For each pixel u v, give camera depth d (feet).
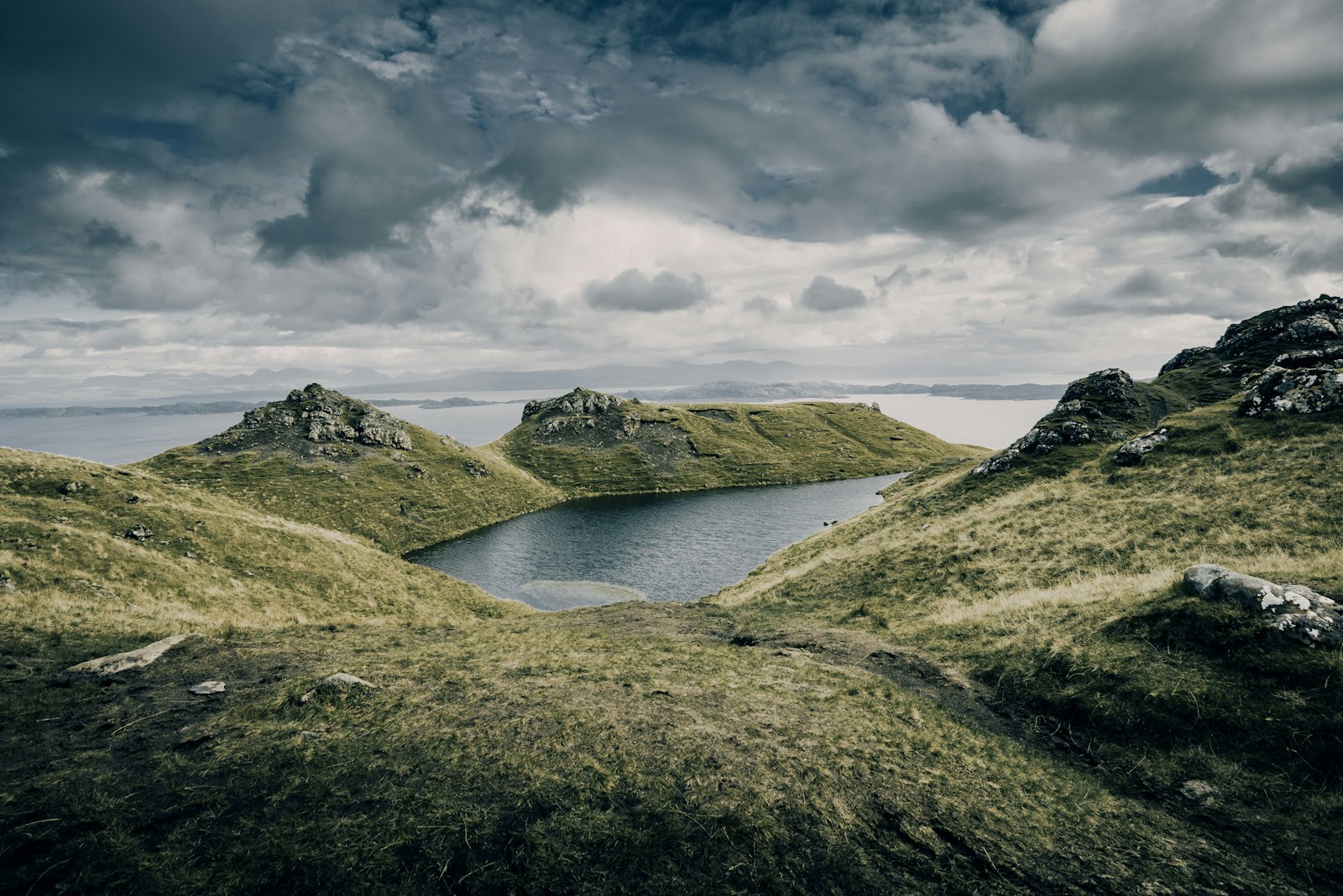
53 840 33.81
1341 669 52.65
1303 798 45.34
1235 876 38.93
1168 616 69.05
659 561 319.47
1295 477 110.63
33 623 75.00
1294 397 138.82
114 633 77.56
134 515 148.97
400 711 53.83
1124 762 53.93
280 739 47.57
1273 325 288.10
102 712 51.83
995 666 76.43
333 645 81.56
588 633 100.27
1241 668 58.13
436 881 33.30
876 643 93.66
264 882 32.27
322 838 35.53
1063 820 44.37
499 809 39.42
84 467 171.73
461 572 303.89
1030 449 197.36
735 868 35.60
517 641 88.22
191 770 42.39
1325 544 86.17
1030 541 129.90
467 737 48.91
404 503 417.49
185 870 32.45
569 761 45.52
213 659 69.41
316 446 473.26
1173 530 109.81
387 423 533.96
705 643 94.58
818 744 52.01
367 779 42.45
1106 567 106.42
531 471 610.24
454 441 574.97
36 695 53.57
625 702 58.29
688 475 617.21
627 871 34.76
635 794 41.75
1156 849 41.60
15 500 137.18
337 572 162.20
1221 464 130.11
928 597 120.78
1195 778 49.80
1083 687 64.54
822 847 38.17
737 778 44.78
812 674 73.87
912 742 54.70
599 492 563.48
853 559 159.02
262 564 150.82
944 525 161.17
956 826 42.16
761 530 397.60
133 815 36.76
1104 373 245.04
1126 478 144.56
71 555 113.80
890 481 620.49
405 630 99.91
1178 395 258.98
